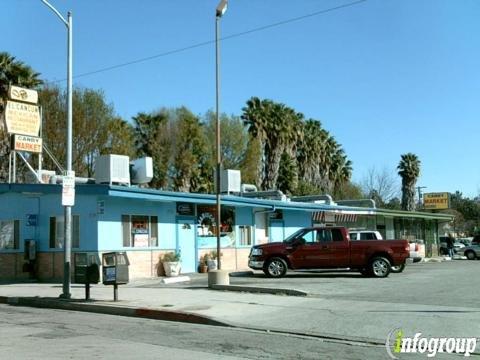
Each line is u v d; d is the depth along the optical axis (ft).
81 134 146.10
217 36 69.05
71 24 57.52
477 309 45.52
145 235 80.69
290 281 72.23
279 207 102.06
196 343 34.58
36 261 77.97
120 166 78.02
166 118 183.42
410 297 54.19
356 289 61.98
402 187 261.65
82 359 29.55
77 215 75.41
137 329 40.29
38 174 87.15
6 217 81.41
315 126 234.17
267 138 198.59
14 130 86.17
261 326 40.55
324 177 240.73
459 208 374.02
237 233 98.07
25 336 37.06
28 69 136.46
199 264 89.35
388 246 77.20
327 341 35.55
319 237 79.00
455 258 164.25
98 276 53.78
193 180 186.50
